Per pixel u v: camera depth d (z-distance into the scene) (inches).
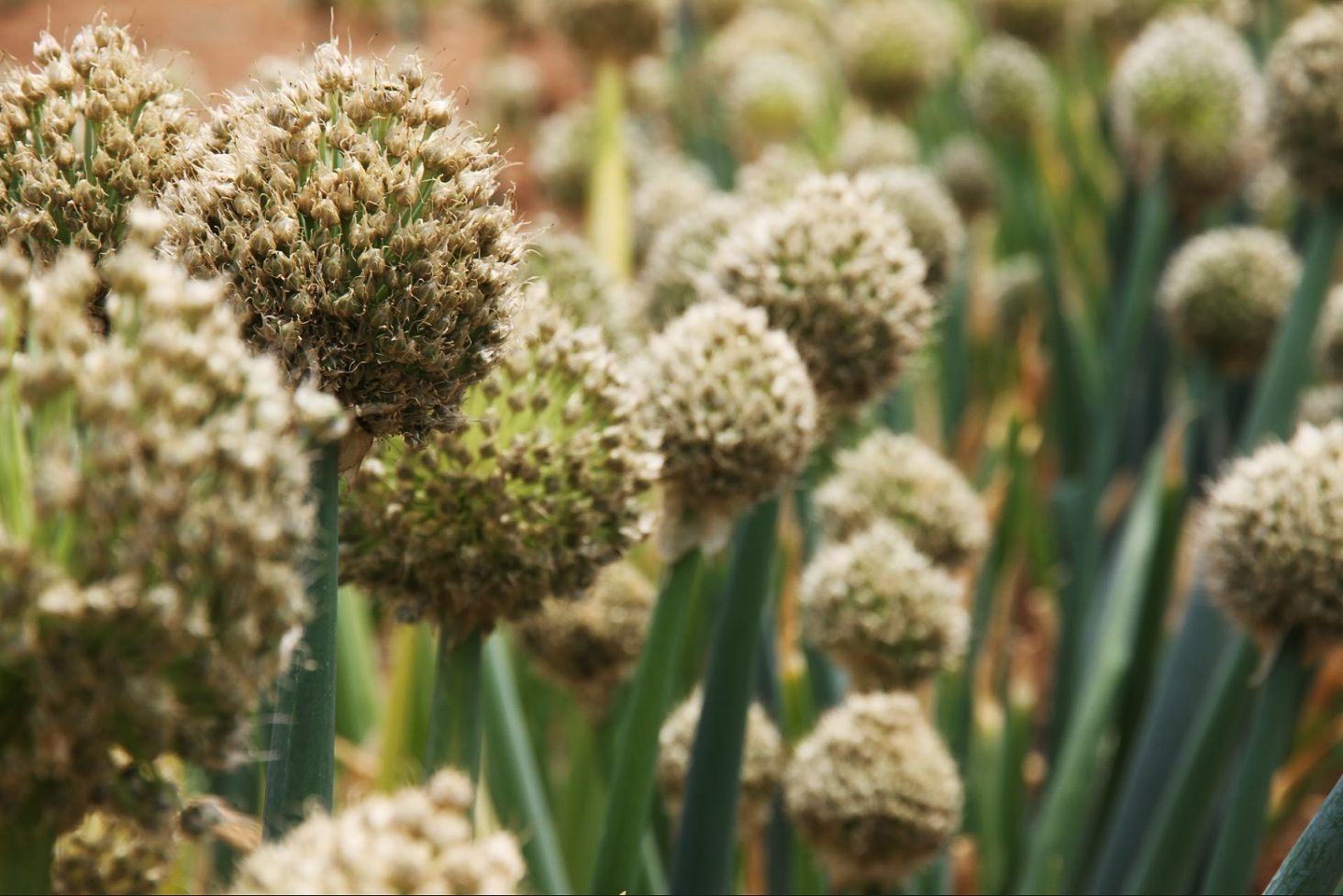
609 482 26.0
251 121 23.7
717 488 28.1
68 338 20.5
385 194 23.1
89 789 20.9
